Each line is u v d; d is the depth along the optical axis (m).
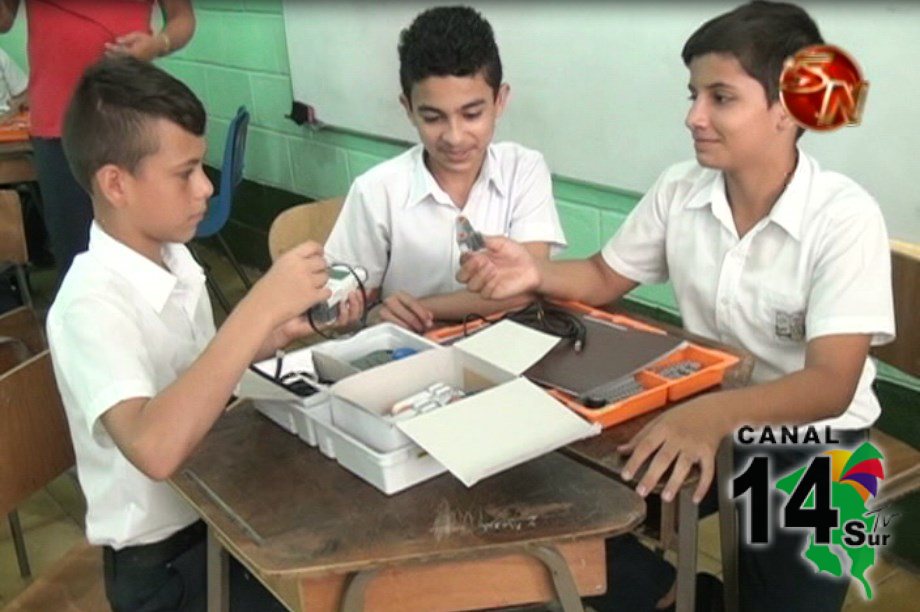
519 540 0.89
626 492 0.96
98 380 1.06
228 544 0.92
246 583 1.27
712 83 1.21
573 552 0.95
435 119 1.47
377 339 1.26
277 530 0.92
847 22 1.68
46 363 1.36
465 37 1.43
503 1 2.33
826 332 1.22
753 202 1.31
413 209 1.68
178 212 1.19
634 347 1.24
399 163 1.71
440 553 0.88
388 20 2.79
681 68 1.99
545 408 1.00
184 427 0.99
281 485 1.00
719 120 1.22
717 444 1.06
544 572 0.97
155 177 1.15
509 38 2.36
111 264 1.18
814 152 1.83
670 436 1.05
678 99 2.03
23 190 3.63
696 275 1.41
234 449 1.08
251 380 1.15
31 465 1.34
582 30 2.17
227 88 3.77
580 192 2.37
